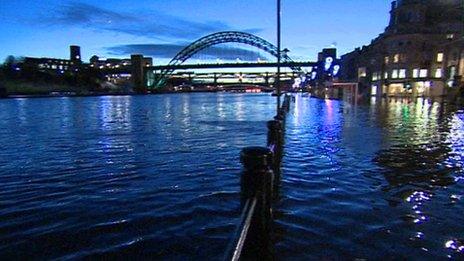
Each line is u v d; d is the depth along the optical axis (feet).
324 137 58.85
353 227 20.21
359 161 38.27
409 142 51.13
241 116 125.29
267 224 13.39
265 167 12.90
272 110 164.45
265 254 12.98
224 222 22.13
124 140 63.41
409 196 25.73
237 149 50.98
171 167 38.91
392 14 245.86
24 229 21.71
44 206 26.07
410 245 17.92
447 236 18.86
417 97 212.84
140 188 30.48
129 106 233.35
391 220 21.13
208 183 31.65
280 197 25.96
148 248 18.84
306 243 18.19
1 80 575.79
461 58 195.00
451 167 34.68
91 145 57.77
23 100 396.98
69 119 121.60
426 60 219.61
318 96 323.37
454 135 58.44
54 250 18.86
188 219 22.74
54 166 40.86
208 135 69.21
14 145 59.26
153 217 23.25
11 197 28.55
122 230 21.22
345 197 25.80
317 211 22.89
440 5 227.20
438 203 24.09
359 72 267.59
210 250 18.52
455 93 180.86
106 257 17.98
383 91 235.20
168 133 73.72
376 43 252.83
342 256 16.88
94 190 30.22
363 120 88.89
